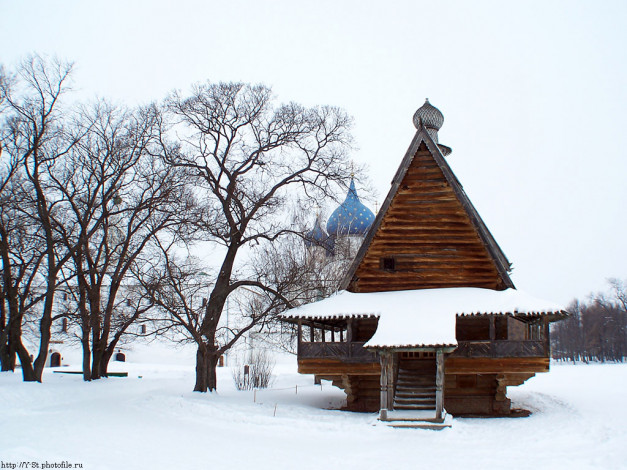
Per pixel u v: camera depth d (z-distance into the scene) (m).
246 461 16.69
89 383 38.78
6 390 30.55
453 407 28.56
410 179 30.42
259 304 40.19
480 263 29.56
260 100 34.31
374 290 30.16
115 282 40.34
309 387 41.53
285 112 33.94
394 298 28.81
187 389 35.31
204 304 35.12
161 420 24.64
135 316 39.59
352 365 28.25
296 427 23.47
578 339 126.19
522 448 19.36
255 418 25.09
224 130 34.19
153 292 32.78
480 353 26.86
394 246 30.25
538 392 36.12
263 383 41.56
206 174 34.84
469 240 29.78
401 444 20.16
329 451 18.77
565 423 24.42
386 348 24.59
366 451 18.77
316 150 34.12
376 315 27.64
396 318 26.86
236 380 42.19
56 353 64.50
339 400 33.09
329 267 43.25
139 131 37.06
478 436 21.69
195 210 34.97
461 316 27.44
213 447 18.80
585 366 73.75
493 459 17.47
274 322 37.44
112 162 37.12
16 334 36.91
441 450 18.97
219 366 66.00
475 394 28.61
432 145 30.00
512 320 43.31
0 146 35.25
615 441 20.27
